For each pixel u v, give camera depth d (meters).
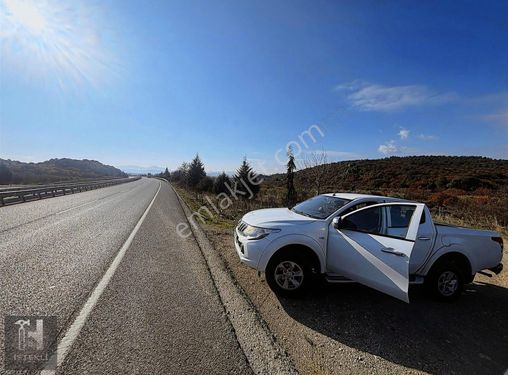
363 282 4.13
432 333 3.78
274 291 4.61
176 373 2.64
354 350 3.27
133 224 10.52
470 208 15.83
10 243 7.05
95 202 18.48
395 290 3.73
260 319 3.82
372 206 4.70
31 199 19.02
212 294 4.51
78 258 5.99
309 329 3.68
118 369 2.64
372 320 4.03
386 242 4.01
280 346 3.24
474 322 4.18
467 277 4.98
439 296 4.83
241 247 4.88
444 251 4.82
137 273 5.27
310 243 4.54
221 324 3.59
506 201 15.10
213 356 2.94
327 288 5.14
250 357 2.97
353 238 4.36
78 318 3.52
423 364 3.09
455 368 3.06
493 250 5.11
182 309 3.93
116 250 6.77
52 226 9.55
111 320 3.51
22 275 4.88
